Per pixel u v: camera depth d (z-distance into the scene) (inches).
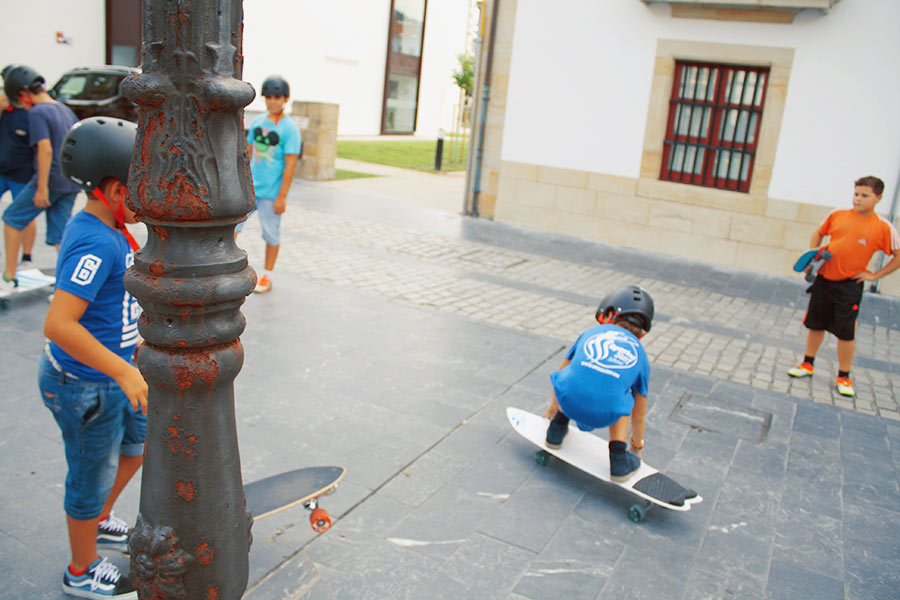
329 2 936.9
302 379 189.8
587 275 342.6
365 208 460.1
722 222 390.9
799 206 370.3
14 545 114.5
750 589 120.3
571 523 135.4
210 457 60.6
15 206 218.2
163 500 60.6
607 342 141.4
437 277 311.4
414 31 1122.7
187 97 52.7
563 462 159.2
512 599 112.1
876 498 154.8
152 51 52.8
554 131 428.8
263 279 262.7
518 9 423.5
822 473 164.6
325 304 256.5
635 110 403.2
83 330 85.2
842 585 123.5
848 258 207.5
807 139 363.3
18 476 134.1
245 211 57.8
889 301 341.1
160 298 54.9
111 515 117.0
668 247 408.5
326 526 114.3
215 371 58.4
